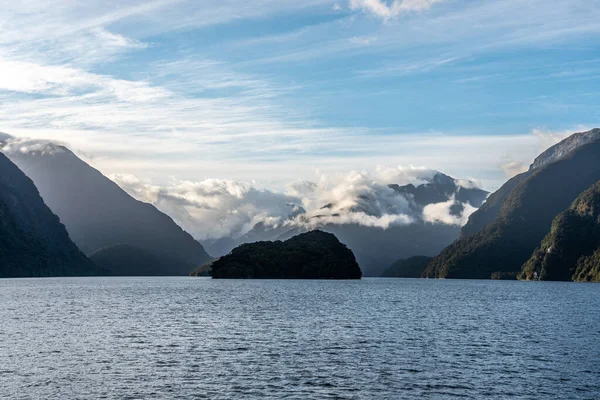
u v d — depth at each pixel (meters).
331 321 115.12
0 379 60.94
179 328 102.38
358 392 56.97
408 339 90.12
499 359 73.38
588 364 70.50
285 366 68.12
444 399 55.00
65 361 70.19
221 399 54.41
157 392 56.62
